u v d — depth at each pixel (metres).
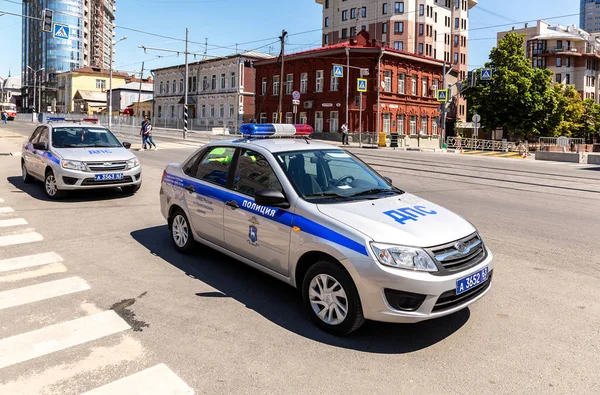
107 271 5.53
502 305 4.66
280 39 39.75
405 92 44.31
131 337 3.88
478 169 19.03
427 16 65.06
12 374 3.30
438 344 3.85
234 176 5.24
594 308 4.59
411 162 21.47
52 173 9.84
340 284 3.87
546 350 3.75
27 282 5.12
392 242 3.70
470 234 4.11
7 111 87.44
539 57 82.56
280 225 4.40
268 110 49.69
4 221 7.97
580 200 11.39
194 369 3.40
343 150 5.60
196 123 57.75
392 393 3.14
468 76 35.25
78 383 3.20
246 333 3.99
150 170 15.40
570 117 60.62
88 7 114.88
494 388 3.21
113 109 85.00
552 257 6.27
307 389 3.17
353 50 40.88
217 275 5.45
